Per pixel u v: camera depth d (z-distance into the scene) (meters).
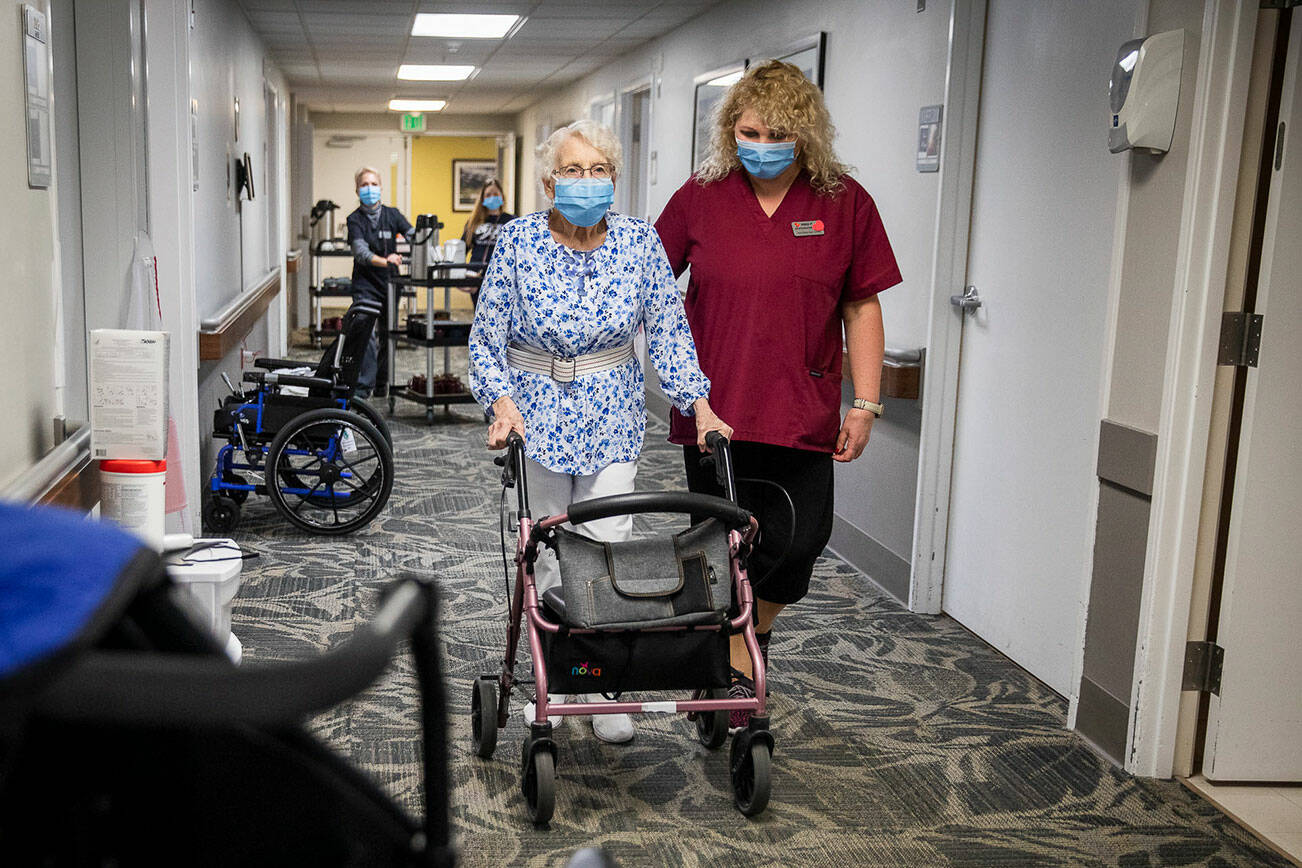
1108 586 3.05
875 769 2.92
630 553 2.45
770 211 2.87
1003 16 3.81
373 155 16.55
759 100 2.75
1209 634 2.89
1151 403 2.87
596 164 2.58
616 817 2.61
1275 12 2.64
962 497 4.08
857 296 2.94
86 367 3.37
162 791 0.69
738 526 2.43
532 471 2.79
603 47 9.20
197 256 5.25
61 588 0.58
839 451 2.97
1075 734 3.19
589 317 2.67
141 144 3.59
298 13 7.66
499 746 2.93
